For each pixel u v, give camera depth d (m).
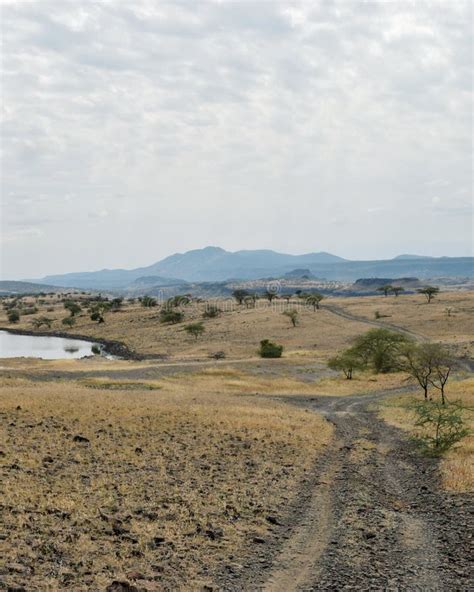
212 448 23.45
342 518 14.49
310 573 10.67
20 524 12.43
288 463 21.53
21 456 19.34
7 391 38.75
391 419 37.41
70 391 41.97
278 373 76.31
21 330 198.75
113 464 19.38
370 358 77.12
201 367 78.38
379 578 10.44
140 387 56.53
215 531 12.92
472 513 14.57
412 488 18.09
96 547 11.47
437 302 176.38
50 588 9.29
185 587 9.75
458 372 71.31
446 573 10.65
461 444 25.19
